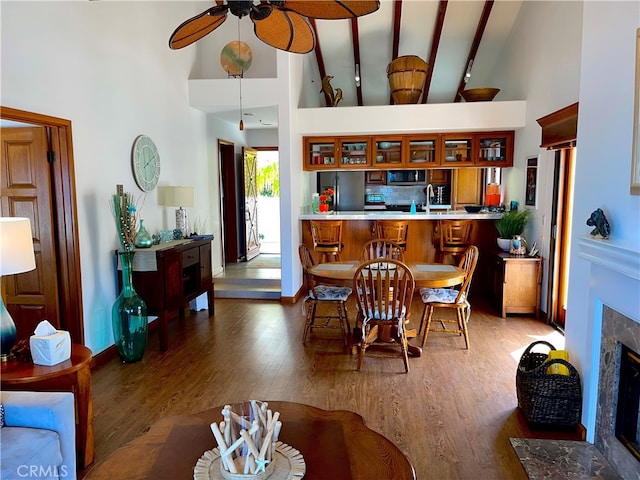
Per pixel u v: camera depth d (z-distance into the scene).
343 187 8.16
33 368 2.21
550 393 2.59
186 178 5.41
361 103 8.01
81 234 3.48
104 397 3.10
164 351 3.96
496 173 6.99
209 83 5.36
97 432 2.65
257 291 5.77
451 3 5.89
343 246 6.07
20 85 2.85
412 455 2.39
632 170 2.04
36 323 3.46
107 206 3.82
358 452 1.57
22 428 1.93
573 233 2.73
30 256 2.29
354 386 3.22
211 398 3.07
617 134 2.22
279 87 5.27
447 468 2.28
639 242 2.02
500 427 2.66
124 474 1.46
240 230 7.77
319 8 2.11
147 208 4.49
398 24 6.15
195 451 1.59
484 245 5.75
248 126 7.54
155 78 4.61
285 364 3.65
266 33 2.36
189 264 4.47
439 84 7.52
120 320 3.64
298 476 1.42
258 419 1.54
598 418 2.41
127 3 4.07
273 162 10.04
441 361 3.66
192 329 4.59
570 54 4.09
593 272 2.41
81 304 3.48
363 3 2.06
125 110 4.07
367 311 3.48
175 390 3.20
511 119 5.42
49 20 3.10
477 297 5.75
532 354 2.97
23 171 3.32
